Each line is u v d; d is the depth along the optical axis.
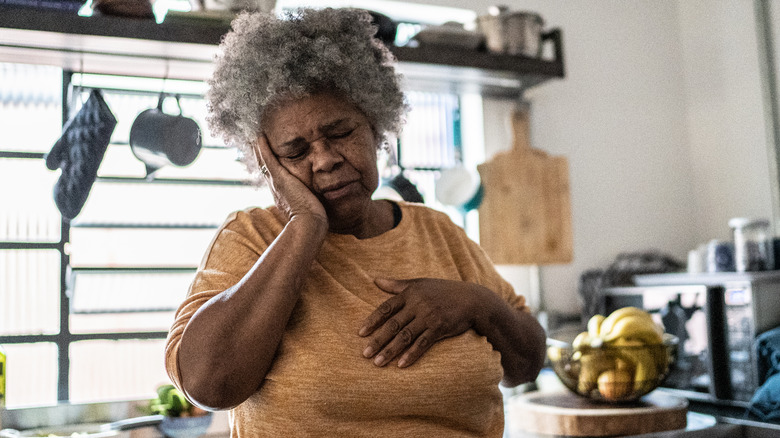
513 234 2.33
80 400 1.92
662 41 2.71
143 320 2.01
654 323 1.36
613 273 2.32
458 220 2.39
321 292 0.83
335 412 0.76
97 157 1.64
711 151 2.62
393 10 2.36
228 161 2.14
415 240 0.95
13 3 1.53
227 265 0.82
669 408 1.29
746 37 2.46
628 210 2.57
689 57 2.71
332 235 0.90
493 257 2.31
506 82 2.17
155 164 1.68
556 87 2.50
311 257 0.78
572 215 2.48
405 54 1.88
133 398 1.87
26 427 1.76
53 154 1.63
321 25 0.86
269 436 0.77
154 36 1.62
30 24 1.54
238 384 0.72
